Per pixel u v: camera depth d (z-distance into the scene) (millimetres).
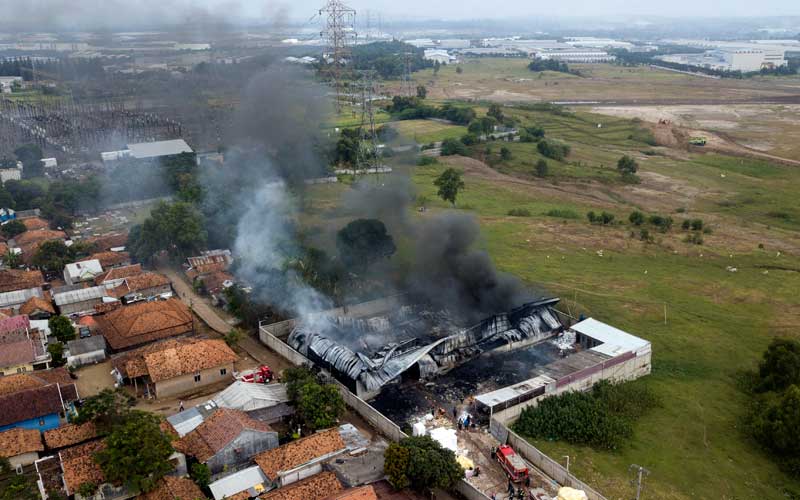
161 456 51562
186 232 105188
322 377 69312
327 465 54844
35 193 140000
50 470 52875
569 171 182125
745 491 55719
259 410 61812
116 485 50500
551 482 55281
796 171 183750
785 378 69875
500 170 185875
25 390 61719
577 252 120000
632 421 65438
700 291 101625
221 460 54344
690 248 122250
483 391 70562
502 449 57656
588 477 56406
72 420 60875
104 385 70750
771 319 91250
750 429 63812
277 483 52938
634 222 136500
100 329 81688
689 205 155625
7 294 89500
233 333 78562
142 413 56750
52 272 103312
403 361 71812
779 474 58188
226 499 49938
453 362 75812
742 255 118812
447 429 61406
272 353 79062
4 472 55156
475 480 55594
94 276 98250
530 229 132750
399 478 51688
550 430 62219
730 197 161375
